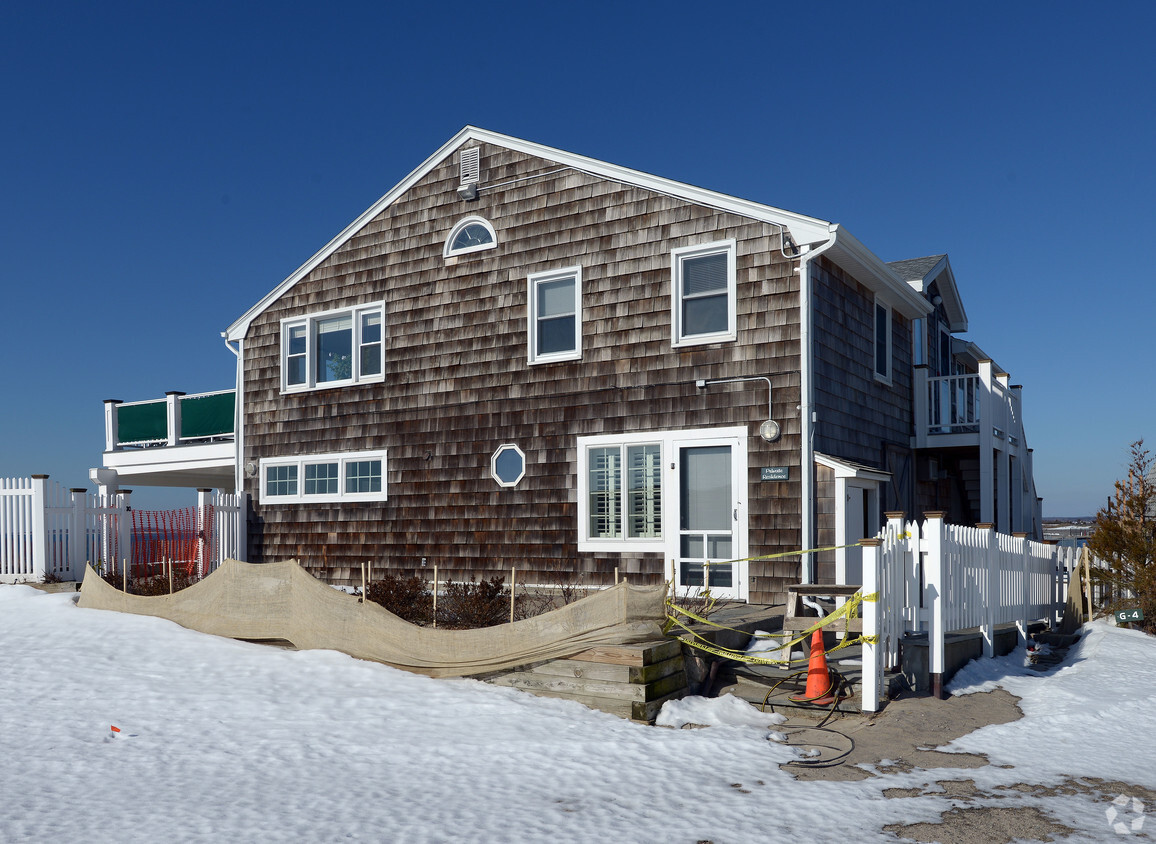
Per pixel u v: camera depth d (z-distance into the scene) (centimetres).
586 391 1397
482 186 1522
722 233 1297
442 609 1193
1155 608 1365
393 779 641
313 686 909
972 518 2044
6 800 593
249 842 518
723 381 1284
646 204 1364
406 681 928
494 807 582
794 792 617
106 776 647
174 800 594
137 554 1582
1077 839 527
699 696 883
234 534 1720
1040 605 1366
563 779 643
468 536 1488
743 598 1244
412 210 1602
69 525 1491
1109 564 1463
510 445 1459
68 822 551
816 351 1258
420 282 1581
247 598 1115
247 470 1761
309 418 1694
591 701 851
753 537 1244
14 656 1030
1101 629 1333
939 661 910
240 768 667
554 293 1450
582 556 1377
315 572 1648
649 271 1355
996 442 1677
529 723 788
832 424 1302
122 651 1052
